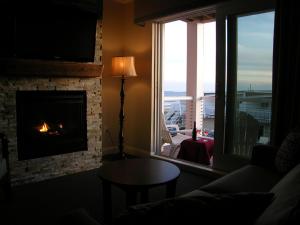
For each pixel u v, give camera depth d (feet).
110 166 8.08
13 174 10.48
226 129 11.27
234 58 10.89
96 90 12.71
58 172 11.66
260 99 10.41
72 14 11.28
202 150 12.03
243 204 3.24
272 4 9.58
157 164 8.31
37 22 10.47
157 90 14.23
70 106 11.96
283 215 2.82
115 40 15.06
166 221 2.86
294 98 8.75
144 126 14.52
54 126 11.67
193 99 18.22
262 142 10.49
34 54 10.61
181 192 9.98
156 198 9.39
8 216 7.99
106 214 7.32
